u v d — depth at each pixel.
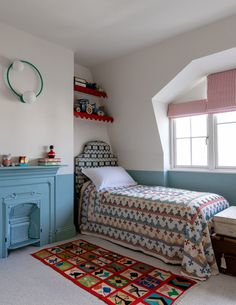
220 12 2.44
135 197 2.82
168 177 3.69
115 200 2.99
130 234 2.79
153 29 2.77
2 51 2.65
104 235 3.10
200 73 3.22
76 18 2.54
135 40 3.04
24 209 2.82
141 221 2.69
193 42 2.82
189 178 3.47
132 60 3.45
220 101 3.16
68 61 3.28
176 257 2.37
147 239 2.62
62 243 3.00
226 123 3.26
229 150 3.25
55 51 3.13
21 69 2.68
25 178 2.76
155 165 3.71
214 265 2.24
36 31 2.82
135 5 2.32
